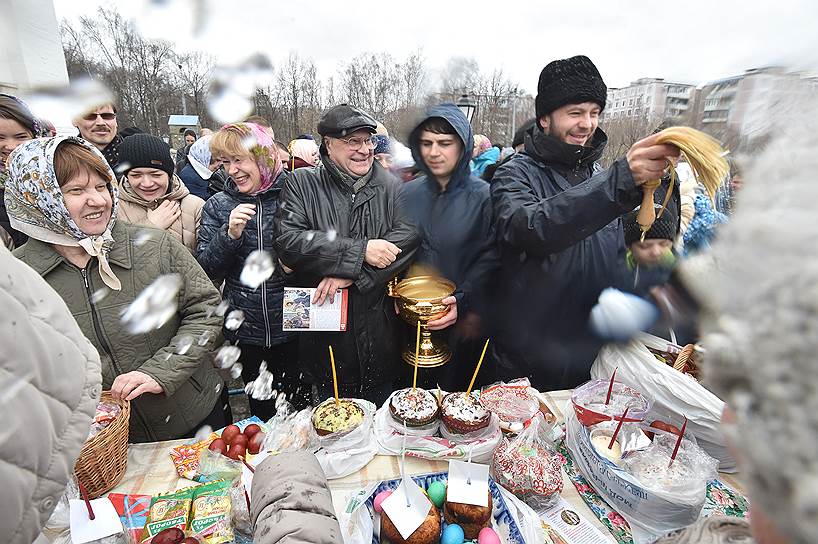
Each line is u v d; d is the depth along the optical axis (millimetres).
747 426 234
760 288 229
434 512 888
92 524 778
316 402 1995
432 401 1188
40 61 2422
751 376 229
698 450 994
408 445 1094
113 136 2188
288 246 1590
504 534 875
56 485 474
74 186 1078
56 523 884
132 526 880
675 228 1239
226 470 1020
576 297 1401
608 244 1394
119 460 1016
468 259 1687
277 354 1995
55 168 1052
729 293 246
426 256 1741
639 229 1258
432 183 1758
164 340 1303
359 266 1545
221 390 1514
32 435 438
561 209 1178
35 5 2361
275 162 1818
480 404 1169
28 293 458
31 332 445
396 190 1757
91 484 946
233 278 1874
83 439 501
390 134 2562
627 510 925
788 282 217
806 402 207
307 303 1581
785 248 222
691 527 468
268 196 1848
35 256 1143
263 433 1104
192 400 1365
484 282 1675
